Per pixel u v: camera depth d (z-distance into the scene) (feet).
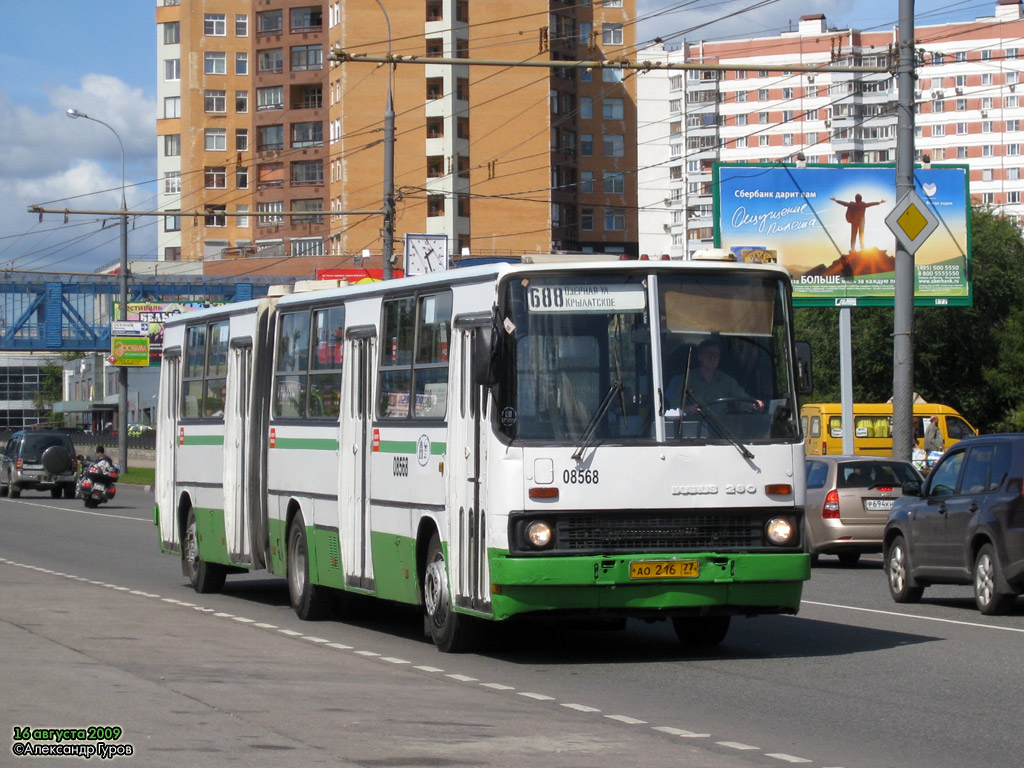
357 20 337.31
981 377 207.72
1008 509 56.49
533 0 342.44
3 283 275.80
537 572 41.78
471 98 339.16
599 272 43.70
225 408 66.54
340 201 342.44
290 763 28.35
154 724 32.53
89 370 480.64
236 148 406.21
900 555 64.03
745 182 132.46
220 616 59.16
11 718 32.86
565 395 42.91
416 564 48.55
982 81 563.07
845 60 546.26
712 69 79.61
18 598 63.31
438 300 47.83
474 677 41.70
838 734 32.45
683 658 45.88
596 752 30.01
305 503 58.13
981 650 46.96
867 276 133.08
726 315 44.42
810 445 163.22
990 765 29.04
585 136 378.12
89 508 160.56
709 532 43.21
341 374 55.42
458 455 45.29
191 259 403.34
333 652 47.60
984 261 207.82
